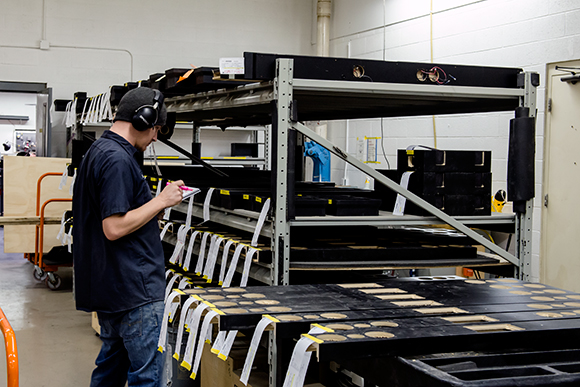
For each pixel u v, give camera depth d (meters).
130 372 2.21
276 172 2.27
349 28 7.28
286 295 1.82
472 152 2.71
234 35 7.86
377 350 1.34
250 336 2.25
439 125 5.71
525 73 2.63
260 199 2.50
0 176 9.85
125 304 2.14
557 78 4.52
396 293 1.91
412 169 2.74
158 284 2.22
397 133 6.28
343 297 1.81
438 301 1.81
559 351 1.51
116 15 7.32
